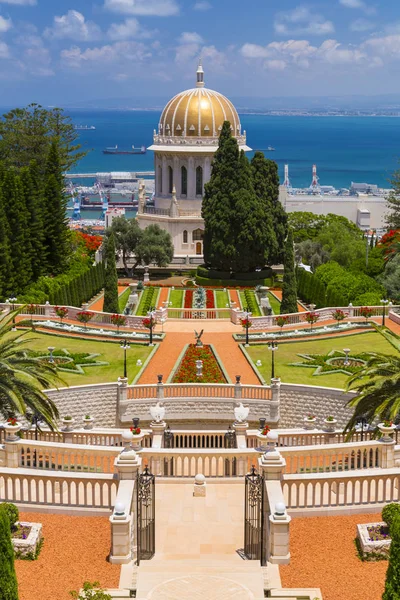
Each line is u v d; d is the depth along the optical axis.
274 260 115.06
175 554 28.55
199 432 43.03
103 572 26.28
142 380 60.25
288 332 74.38
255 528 28.95
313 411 56.28
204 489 33.16
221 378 60.03
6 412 42.91
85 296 98.38
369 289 87.00
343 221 142.50
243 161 112.88
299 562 26.91
